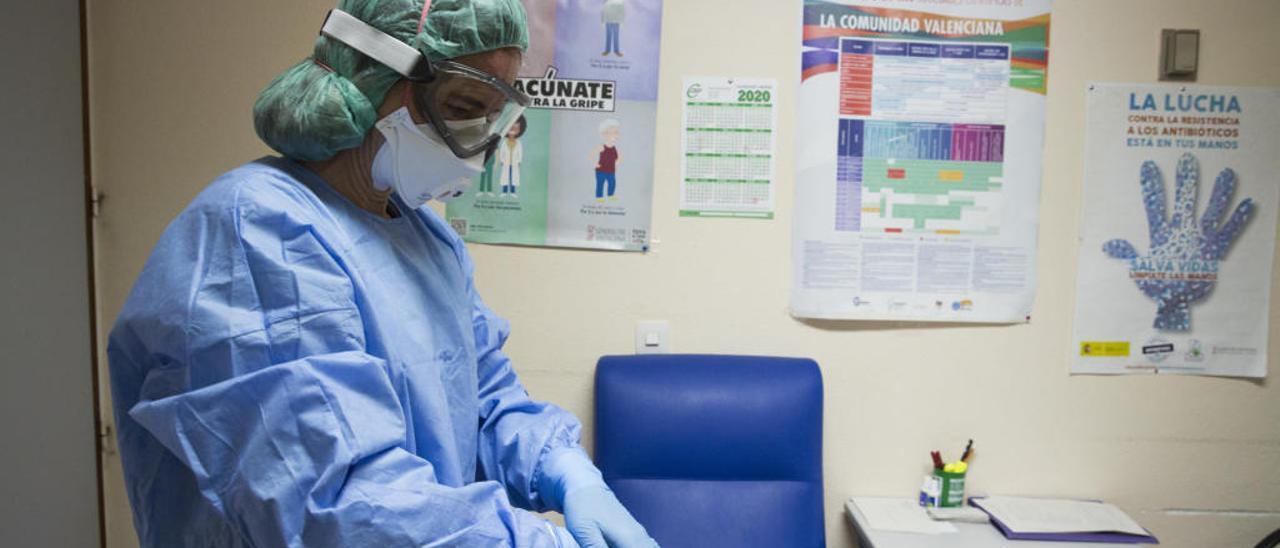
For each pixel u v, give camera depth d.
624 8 1.79
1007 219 1.84
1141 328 1.87
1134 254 1.85
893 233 1.84
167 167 1.78
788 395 1.73
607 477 1.70
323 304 0.71
